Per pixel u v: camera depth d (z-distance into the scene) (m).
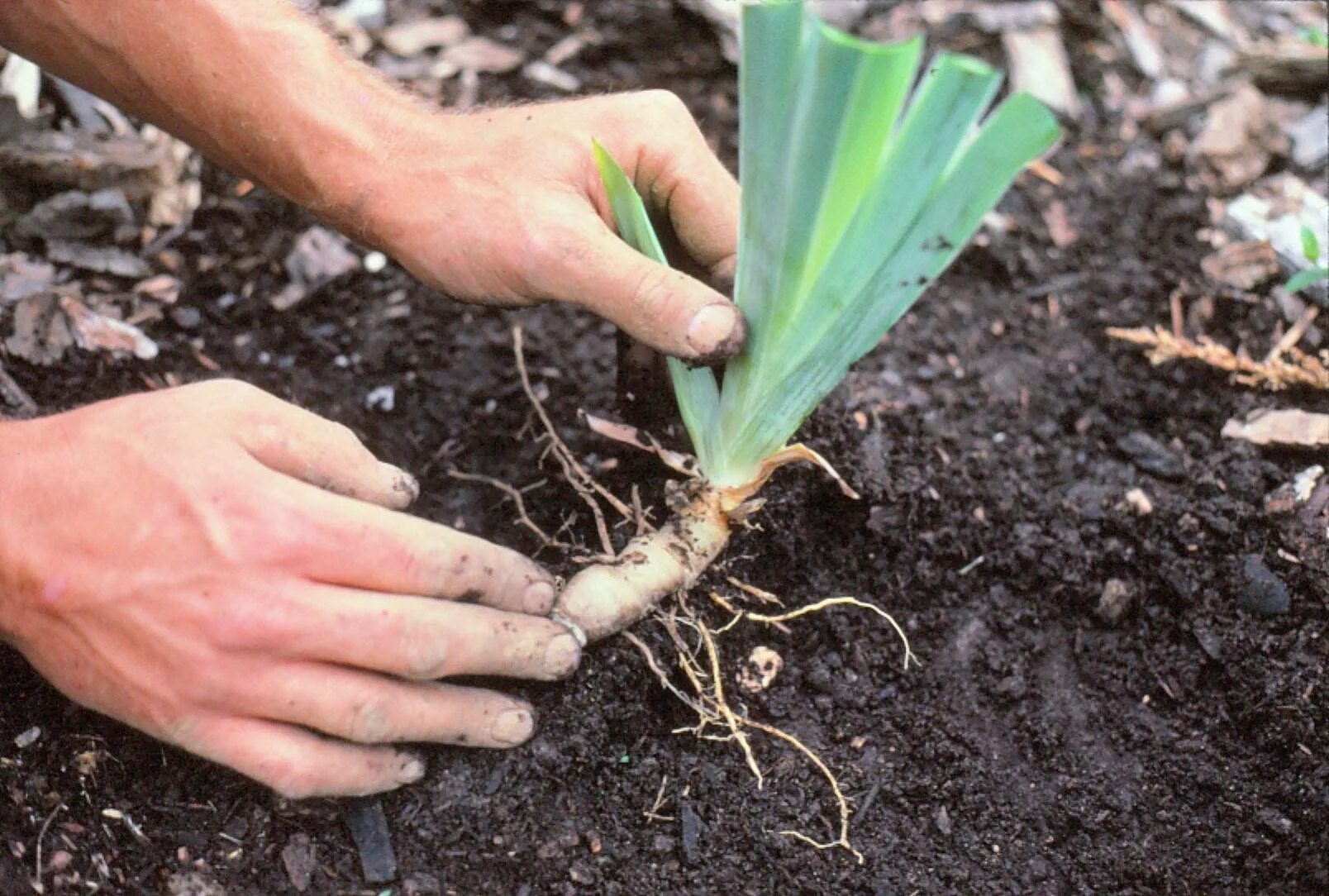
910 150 0.46
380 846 0.54
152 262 0.72
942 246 0.49
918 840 0.56
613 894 0.54
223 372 0.69
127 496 0.50
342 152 0.56
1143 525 0.64
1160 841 0.56
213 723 0.50
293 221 0.75
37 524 0.50
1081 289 0.75
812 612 0.62
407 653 0.50
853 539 0.63
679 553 0.57
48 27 0.56
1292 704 0.58
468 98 0.82
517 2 0.87
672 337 0.52
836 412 0.65
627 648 0.56
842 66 0.45
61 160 0.71
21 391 0.65
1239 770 0.58
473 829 0.54
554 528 0.64
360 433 0.68
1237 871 0.55
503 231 0.54
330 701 0.49
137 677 0.50
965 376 0.71
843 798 0.56
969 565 0.64
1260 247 0.74
